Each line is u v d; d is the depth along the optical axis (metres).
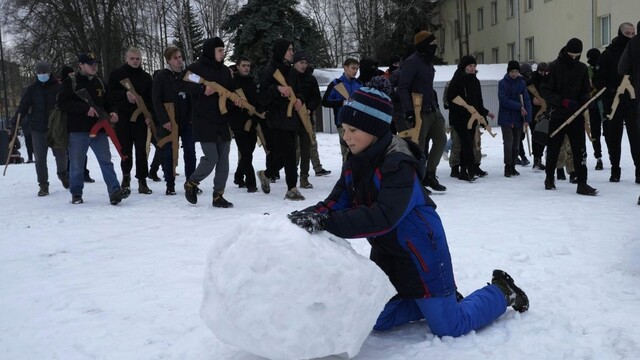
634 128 8.02
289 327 2.33
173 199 8.00
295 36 30.09
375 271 2.54
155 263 4.66
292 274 2.32
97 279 4.27
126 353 2.96
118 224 6.38
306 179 8.74
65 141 8.19
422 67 7.80
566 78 7.55
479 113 9.18
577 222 5.75
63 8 34.62
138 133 8.59
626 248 4.70
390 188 2.71
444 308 2.90
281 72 7.67
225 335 2.40
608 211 6.27
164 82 7.91
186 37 36.06
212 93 6.98
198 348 2.97
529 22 33.62
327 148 17.03
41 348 3.07
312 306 2.35
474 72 9.16
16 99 51.09
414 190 2.78
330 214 2.70
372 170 2.80
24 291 4.04
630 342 2.88
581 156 7.44
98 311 3.59
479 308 3.04
